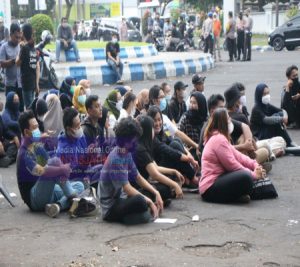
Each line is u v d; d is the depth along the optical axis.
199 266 4.84
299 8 42.72
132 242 5.43
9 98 8.89
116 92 8.31
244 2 47.22
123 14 47.41
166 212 6.31
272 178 7.79
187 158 6.96
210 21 25.81
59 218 6.18
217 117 6.70
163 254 5.12
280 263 4.91
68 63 18.30
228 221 6.00
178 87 8.70
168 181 6.41
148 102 8.35
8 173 8.30
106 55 18.09
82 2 47.06
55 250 5.24
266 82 17.78
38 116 7.90
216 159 6.64
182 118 7.90
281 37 32.34
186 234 5.62
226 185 6.51
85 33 37.88
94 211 6.23
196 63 20.95
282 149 9.04
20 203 6.78
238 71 21.25
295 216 6.15
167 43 30.23
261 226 5.83
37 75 10.39
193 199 6.80
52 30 24.33
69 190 6.33
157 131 7.00
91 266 4.87
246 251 5.20
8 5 22.14
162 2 50.59
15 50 10.34
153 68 19.12
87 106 6.89
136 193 5.90
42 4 26.95
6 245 5.39
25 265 4.91
